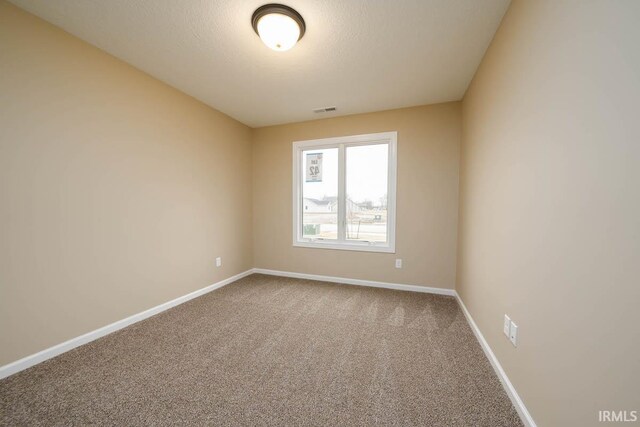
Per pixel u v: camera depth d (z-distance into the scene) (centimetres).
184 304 275
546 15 113
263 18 160
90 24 173
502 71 163
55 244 177
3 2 151
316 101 299
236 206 364
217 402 136
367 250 340
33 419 124
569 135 96
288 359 176
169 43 194
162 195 255
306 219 384
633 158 68
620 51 73
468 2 153
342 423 124
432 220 311
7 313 155
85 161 192
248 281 360
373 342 199
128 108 222
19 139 158
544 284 111
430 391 145
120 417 126
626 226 70
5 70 152
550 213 108
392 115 322
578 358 89
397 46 196
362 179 349
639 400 67
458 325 228
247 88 267
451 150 300
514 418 127
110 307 211
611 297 76
